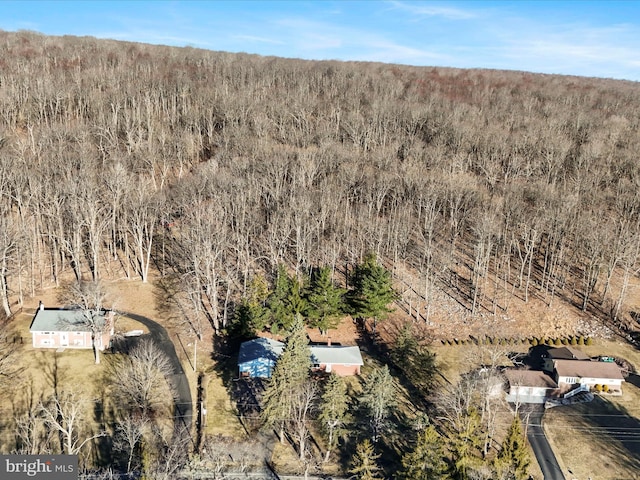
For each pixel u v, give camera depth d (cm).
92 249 7731
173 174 10350
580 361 6450
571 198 8450
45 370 5897
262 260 8469
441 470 4450
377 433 5284
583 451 5388
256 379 6169
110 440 5003
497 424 5675
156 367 6106
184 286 7862
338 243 8356
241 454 5072
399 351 6538
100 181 8844
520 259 8219
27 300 7294
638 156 9825
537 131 11212
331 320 7219
